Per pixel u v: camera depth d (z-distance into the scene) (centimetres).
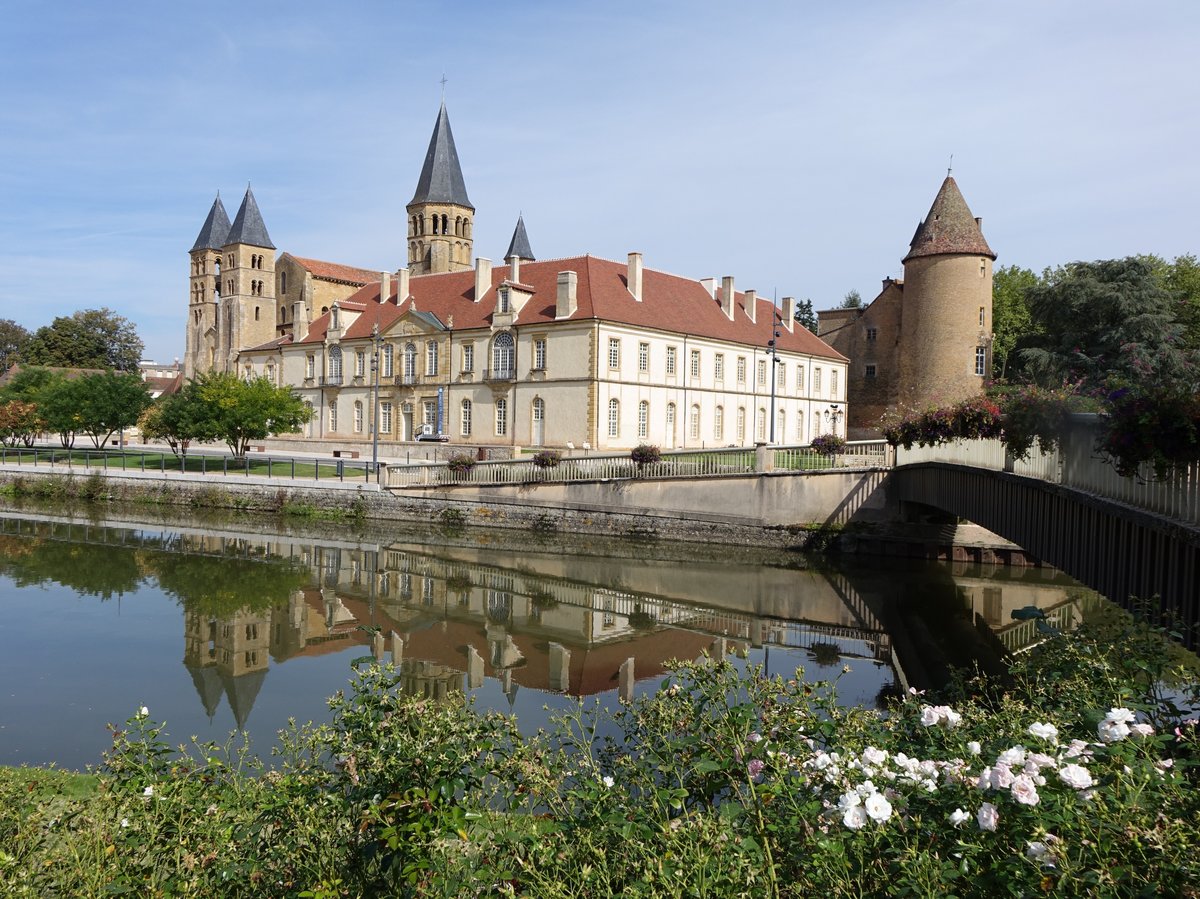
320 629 2361
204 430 5741
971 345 5838
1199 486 985
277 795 684
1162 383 1091
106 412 6869
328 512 4612
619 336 5784
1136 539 1153
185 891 611
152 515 4756
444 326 6425
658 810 566
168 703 1722
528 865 527
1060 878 432
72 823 806
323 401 7331
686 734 709
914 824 500
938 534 3416
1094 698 745
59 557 3438
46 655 2073
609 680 1880
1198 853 429
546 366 5869
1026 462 1872
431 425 6562
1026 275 7781
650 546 3747
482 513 4228
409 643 2220
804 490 3600
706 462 3778
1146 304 5531
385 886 611
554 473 4075
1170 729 709
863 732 694
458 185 8619
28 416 7475
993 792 490
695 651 2144
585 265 6106
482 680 1877
